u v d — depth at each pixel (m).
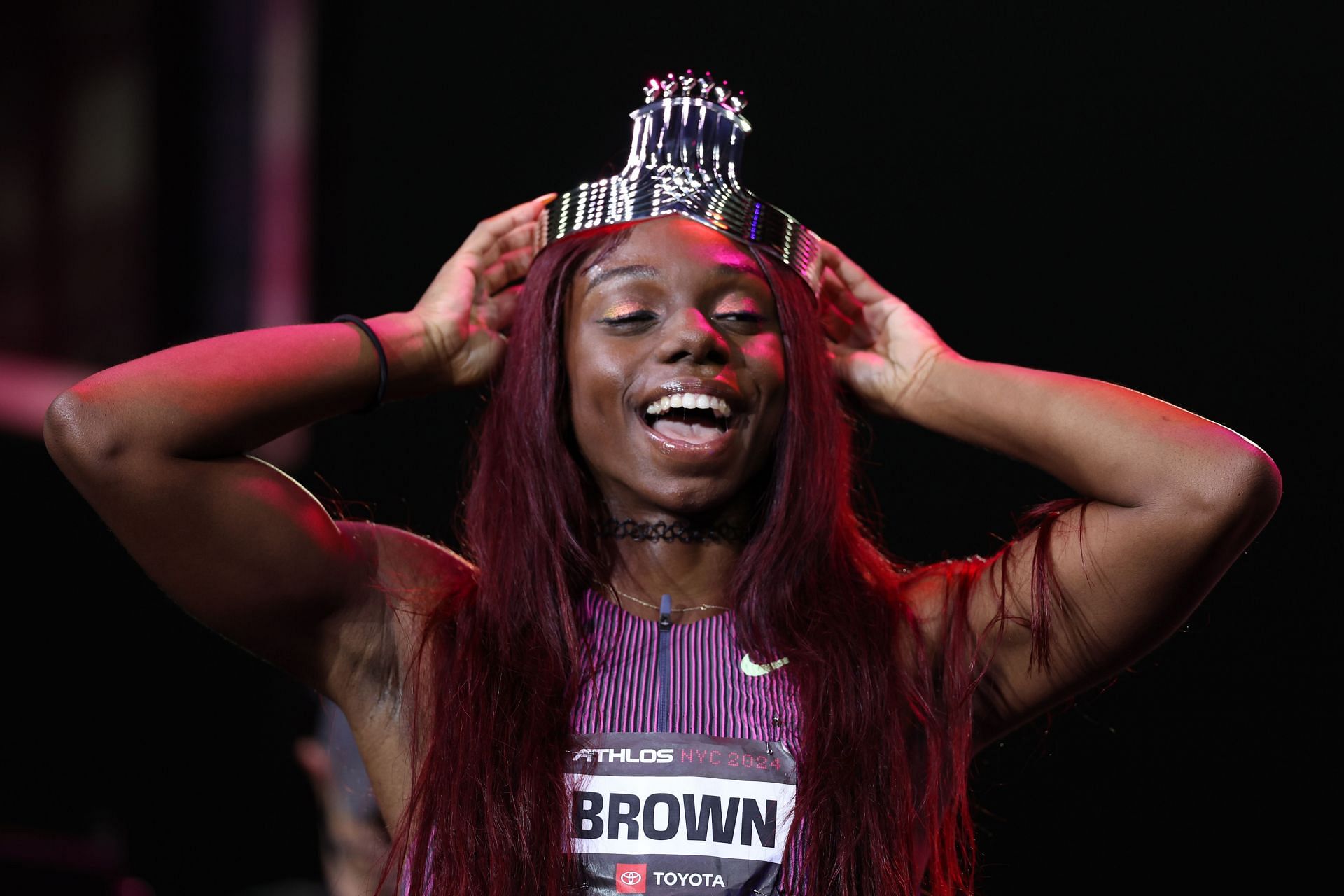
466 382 2.95
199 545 2.49
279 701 5.74
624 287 2.73
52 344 6.04
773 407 2.75
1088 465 2.60
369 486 5.48
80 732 5.73
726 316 2.74
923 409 2.98
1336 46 4.88
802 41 5.21
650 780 2.47
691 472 2.67
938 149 5.14
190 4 5.96
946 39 5.14
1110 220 5.05
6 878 4.19
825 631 2.67
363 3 5.73
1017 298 5.10
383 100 5.71
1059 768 5.05
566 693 2.58
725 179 2.84
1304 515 4.87
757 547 2.75
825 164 5.18
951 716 2.67
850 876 2.46
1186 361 4.98
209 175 5.95
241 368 2.55
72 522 5.86
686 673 2.62
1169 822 4.97
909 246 5.15
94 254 6.05
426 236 5.66
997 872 5.04
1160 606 2.57
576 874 2.43
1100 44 5.05
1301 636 4.87
